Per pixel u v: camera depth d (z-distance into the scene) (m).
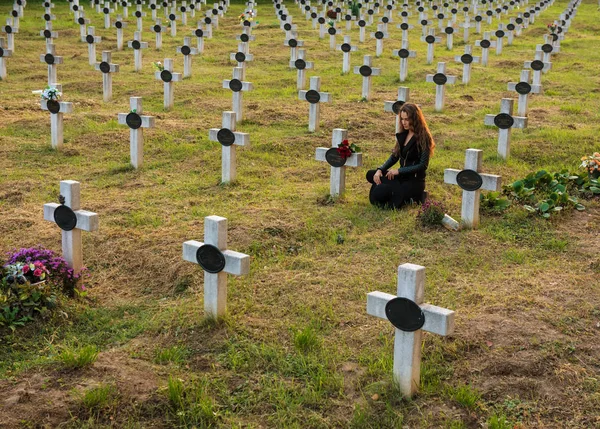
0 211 10.64
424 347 6.30
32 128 15.25
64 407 5.52
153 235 9.42
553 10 42.69
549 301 7.15
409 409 5.55
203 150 13.52
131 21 33.44
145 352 6.62
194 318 7.15
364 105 17.31
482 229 9.23
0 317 6.98
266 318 7.14
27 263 7.49
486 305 7.08
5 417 5.39
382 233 9.25
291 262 8.52
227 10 39.62
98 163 13.10
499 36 26.00
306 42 27.92
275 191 11.26
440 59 24.78
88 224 7.71
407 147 9.89
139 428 5.41
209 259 6.82
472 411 5.48
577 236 9.06
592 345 6.31
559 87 20.05
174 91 19.14
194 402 5.70
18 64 23.33
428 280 7.77
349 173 12.16
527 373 5.89
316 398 5.73
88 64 23.95
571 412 5.46
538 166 12.48
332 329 6.86
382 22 30.81
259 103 17.64
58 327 7.19
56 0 39.81
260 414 5.63
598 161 10.84
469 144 13.83
